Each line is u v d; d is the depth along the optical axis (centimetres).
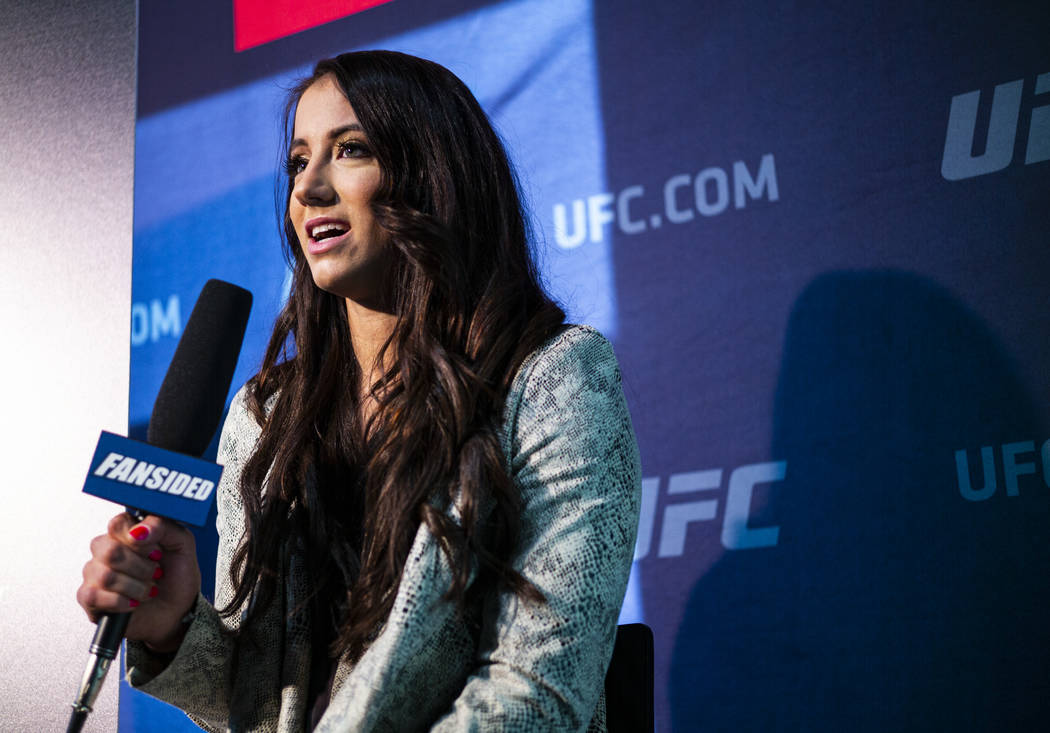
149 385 243
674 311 200
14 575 247
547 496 112
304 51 244
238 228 243
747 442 190
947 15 186
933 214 182
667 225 203
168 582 117
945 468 175
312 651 124
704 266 199
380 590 112
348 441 133
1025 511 169
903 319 182
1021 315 174
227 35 253
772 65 199
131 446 105
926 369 179
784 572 183
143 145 257
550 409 117
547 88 218
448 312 128
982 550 170
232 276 241
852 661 176
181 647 120
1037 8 180
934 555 174
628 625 133
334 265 129
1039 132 177
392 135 131
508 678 103
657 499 195
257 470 133
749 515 188
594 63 215
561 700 102
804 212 192
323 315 143
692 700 186
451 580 108
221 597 135
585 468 113
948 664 170
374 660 105
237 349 120
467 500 111
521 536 113
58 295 259
